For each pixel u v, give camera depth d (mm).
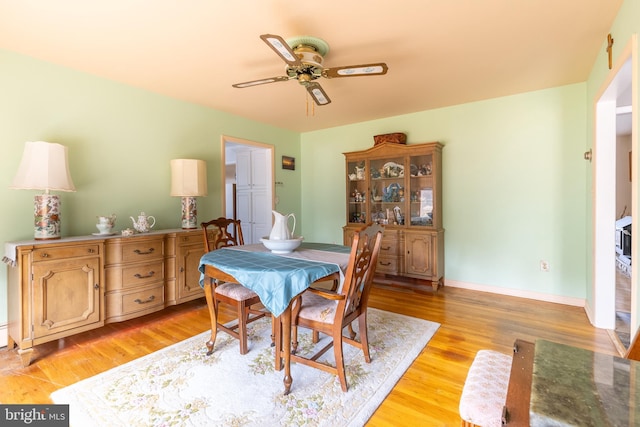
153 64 2578
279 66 2635
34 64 2432
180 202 3459
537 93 3299
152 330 2623
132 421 1516
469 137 3713
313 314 1837
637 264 1688
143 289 2646
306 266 1764
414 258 3828
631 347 1038
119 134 2943
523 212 3428
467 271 3807
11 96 2328
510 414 780
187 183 3170
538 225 3350
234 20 1958
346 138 4719
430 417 1550
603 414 632
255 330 2617
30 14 1874
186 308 3162
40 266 2070
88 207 2744
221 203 3887
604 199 2592
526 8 1854
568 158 3170
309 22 1982
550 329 2590
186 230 3072
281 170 4859
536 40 2229
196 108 3613
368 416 1553
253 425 1489
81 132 2693
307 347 2297
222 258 2029
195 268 3068
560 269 3250
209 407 1621
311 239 5160
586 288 3064
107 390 1769
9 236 2328
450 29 2078
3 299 2287
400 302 3311
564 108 3170
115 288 2488
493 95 3430
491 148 3582
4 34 2098
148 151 3172
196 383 1836
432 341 2389
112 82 2889
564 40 2230
